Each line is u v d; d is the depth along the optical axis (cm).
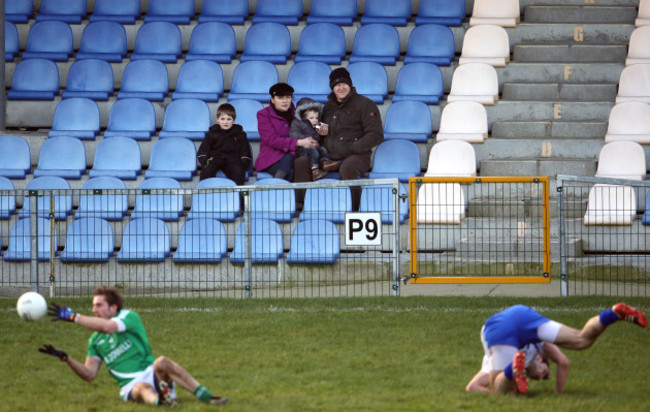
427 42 6544
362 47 6575
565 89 6191
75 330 3631
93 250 5069
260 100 6191
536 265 4797
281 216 5188
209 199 5291
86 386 2802
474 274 4678
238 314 3878
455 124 5897
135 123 6078
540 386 2727
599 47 6419
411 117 5925
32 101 6384
